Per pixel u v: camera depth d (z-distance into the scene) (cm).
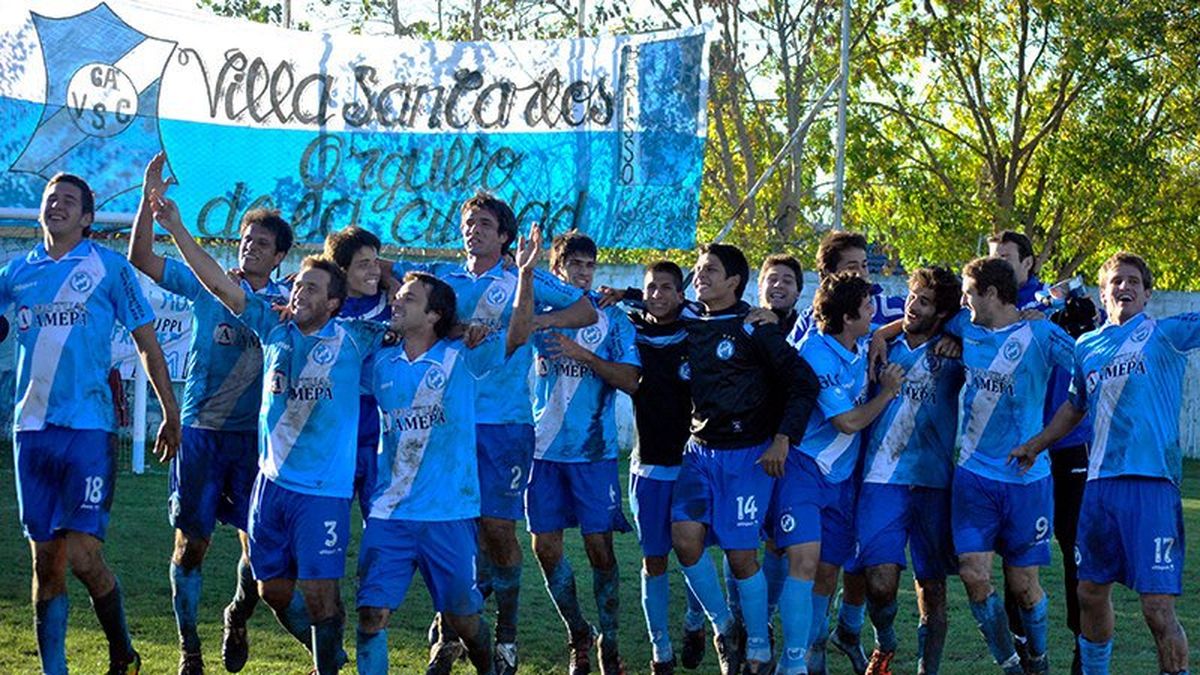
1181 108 3048
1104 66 2925
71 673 684
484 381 712
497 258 732
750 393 688
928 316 697
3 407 1684
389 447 616
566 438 738
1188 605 939
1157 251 3194
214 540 1098
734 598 756
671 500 724
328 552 621
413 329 614
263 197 1585
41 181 1466
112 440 652
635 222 1691
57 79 1473
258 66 1577
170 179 650
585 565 1050
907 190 3042
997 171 3186
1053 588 1003
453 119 1658
